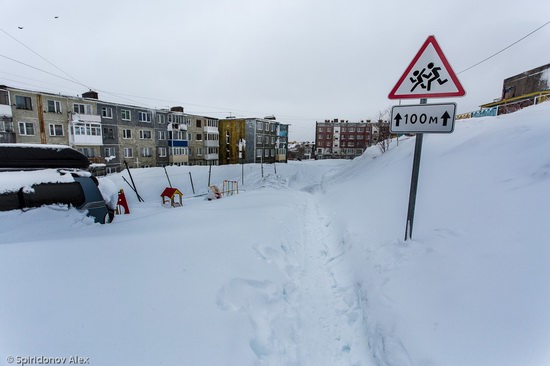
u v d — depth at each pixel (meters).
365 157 19.70
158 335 1.85
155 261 2.88
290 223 6.03
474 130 8.95
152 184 20.64
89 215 5.14
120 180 20.52
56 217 4.53
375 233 4.42
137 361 1.62
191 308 2.18
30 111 23.78
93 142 27.30
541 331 1.72
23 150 5.37
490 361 1.69
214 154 43.72
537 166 3.80
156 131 34.38
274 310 2.64
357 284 3.37
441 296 2.37
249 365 1.83
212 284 2.58
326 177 25.03
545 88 19.47
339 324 2.80
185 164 37.94
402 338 2.14
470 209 3.63
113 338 1.76
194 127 39.94
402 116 3.21
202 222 5.23
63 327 1.79
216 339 1.92
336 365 2.26
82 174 5.42
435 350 1.90
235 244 3.71
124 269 2.63
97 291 2.22
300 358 2.27
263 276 3.06
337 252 4.81
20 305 1.95
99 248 3.08
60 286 2.23
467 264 2.60
